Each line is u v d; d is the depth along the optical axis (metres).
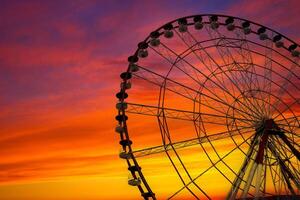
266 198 48.97
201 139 48.12
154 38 52.94
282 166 49.88
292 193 49.44
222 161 47.78
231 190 48.06
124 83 51.12
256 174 47.25
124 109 50.00
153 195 47.44
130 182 48.34
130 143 48.88
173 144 47.69
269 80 51.91
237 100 50.38
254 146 49.19
